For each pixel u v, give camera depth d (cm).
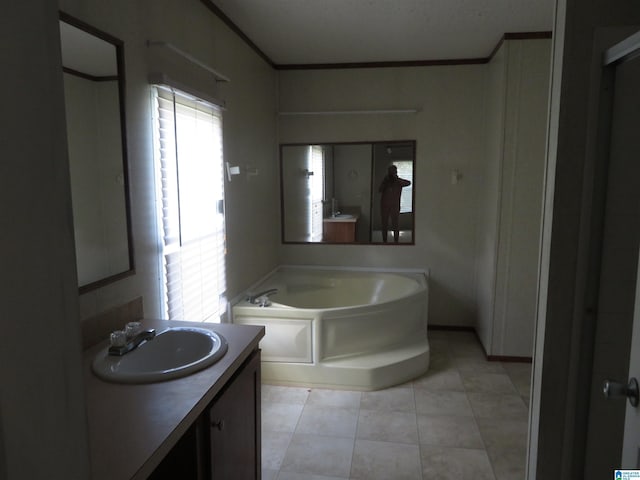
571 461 159
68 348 46
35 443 42
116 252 180
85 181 163
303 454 238
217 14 277
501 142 340
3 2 37
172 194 223
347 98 413
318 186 427
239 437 162
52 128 43
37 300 42
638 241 145
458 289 421
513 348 357
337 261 432
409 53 378
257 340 177
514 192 343
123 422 114
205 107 259
